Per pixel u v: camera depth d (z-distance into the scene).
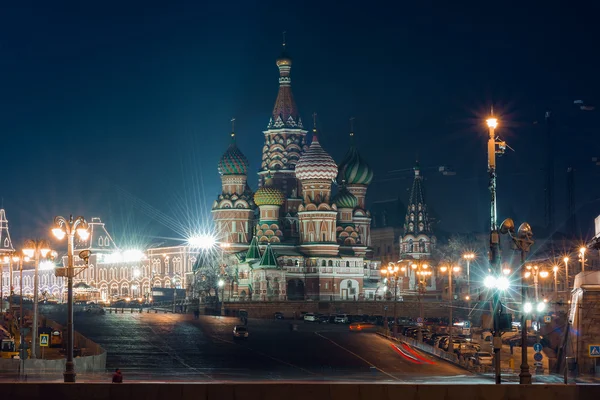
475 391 55.47
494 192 68.62
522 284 64.88
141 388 55.28
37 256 96.88
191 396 55.28
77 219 68.56
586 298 95.19
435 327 164.38
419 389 55.19
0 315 154.25
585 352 94.62
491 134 68.56
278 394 55.06
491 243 68.56
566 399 55.94
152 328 157.12
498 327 65.88
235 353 124.62
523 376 61.03
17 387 55.34
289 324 176.62
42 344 89.94
